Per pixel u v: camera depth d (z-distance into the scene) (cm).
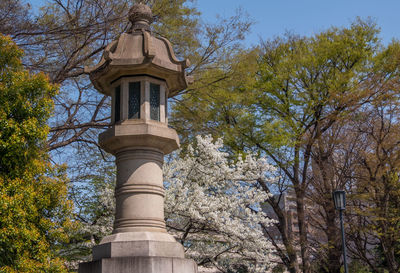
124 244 609
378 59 1928
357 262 2155
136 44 704
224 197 1363
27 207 747
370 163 1803
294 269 1816
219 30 1376
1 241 716
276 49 2039
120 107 696
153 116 697
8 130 772
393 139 1745
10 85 819
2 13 1005
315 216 2067
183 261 617
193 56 1346
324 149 1859
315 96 1886
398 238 1705
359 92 1812
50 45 1156
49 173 842
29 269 719
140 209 646
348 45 1936
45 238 782
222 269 1435
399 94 1827
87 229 1286
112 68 684
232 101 1650
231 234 1318
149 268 582
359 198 1769
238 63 1391
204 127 1479
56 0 1140
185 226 1359
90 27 1106
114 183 1372
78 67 1175
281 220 1939
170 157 1489
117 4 1116
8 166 779
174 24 1322
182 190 1275
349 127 1870
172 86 755
